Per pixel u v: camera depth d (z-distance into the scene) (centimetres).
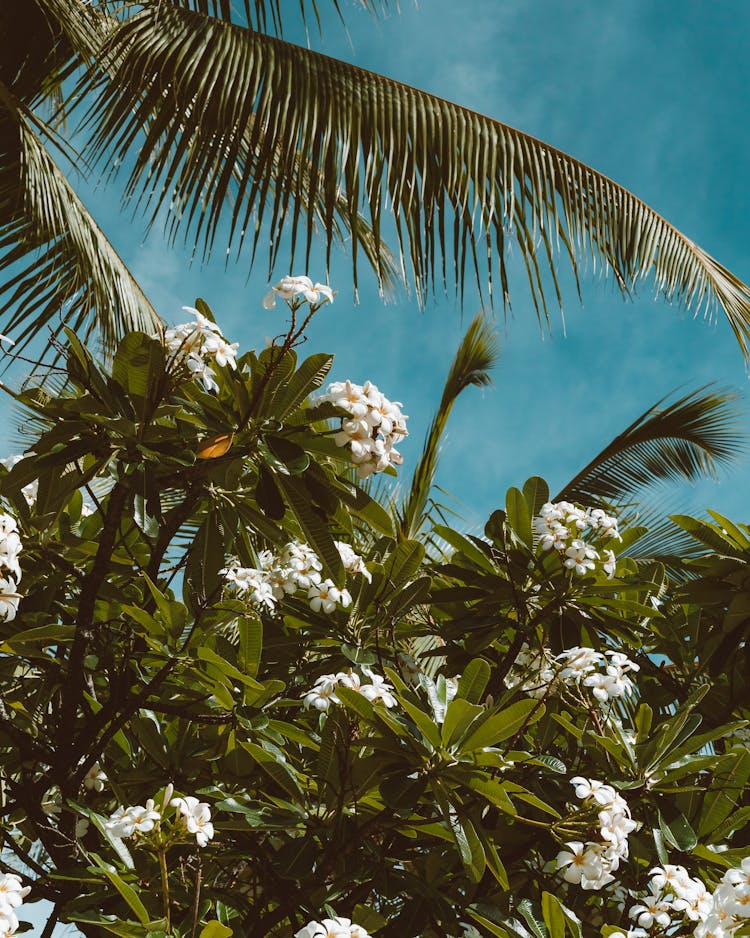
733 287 531
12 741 247
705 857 252
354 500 249
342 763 234
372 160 421
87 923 209
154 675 267
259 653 267
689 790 255
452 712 213
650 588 315
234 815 257
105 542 248
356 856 238
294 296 226
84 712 259
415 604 303
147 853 234
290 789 242
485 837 218
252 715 251
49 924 223
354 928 174
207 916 233
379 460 237
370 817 248
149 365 238
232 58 426
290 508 249
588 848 214
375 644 305
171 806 196
